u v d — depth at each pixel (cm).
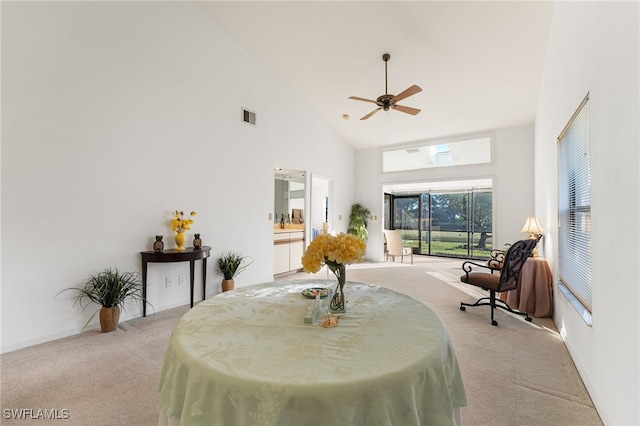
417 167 741
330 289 186
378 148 729
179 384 105
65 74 274
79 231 285
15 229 249
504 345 265
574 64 232
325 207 770
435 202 823
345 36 387
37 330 261
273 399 88
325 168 643
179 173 368
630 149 139
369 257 741
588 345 199
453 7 321
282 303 169
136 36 326
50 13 265
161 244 330
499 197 578
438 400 106
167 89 355
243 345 116
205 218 398
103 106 300
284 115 528
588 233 212
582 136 220
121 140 314
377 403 91
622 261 147
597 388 180
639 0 129
